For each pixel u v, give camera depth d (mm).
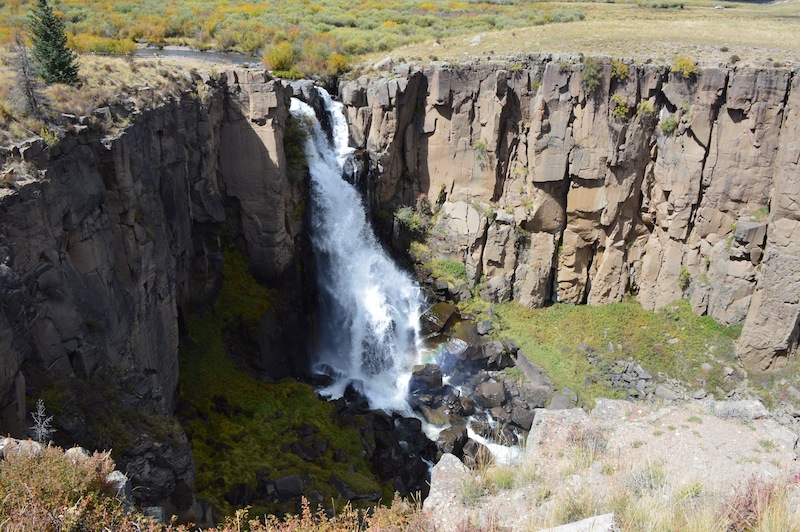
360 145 41188
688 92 36719
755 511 10664
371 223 42031
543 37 47750
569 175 39250
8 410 14289
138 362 22266
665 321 39219
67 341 17516
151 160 24203
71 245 18516
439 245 42438
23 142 17000
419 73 40375
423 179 42688
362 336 39562
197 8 60531
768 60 36188
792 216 34125
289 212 36375
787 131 34000
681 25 52031
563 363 37500
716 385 36000
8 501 10453
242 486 23172
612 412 16719
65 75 22562
